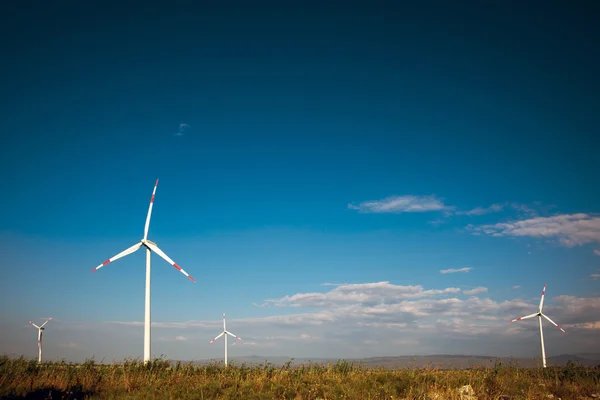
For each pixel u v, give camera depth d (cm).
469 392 2359
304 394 2336
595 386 2747
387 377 2697
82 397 2364
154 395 2297
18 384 2408
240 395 2345
